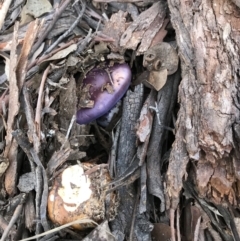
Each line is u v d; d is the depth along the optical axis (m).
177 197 0.30
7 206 0.31
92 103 0.33
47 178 0.30
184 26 0.32
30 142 0.31
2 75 0.35
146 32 0.35
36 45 0.35
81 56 0.35
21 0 0.38
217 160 0.29
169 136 0.34
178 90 0.33
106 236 0.30
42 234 0.30
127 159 0.33
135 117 0.34
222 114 0.28
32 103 0.33
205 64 0.30
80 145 0.34
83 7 0.37
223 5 0.32
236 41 0.30
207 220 0.33
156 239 0.33
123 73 0.34
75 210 0.30
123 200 0.33
